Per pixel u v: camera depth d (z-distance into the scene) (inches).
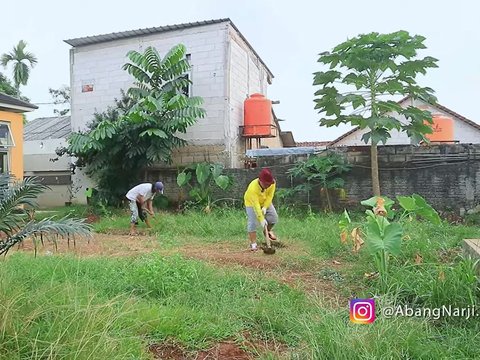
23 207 167.3
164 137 457.7
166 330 126.0
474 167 392.8
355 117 387.9
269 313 139.9
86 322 112.0
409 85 374.0
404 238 219.9
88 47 586.2
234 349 120.3
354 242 206.1
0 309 110.1
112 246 281.4
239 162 546.9
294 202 446.9
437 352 113.1
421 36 351.6
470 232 287.6
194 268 185.9
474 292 149.2
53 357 96.0
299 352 113.4
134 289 163.6
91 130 520.4
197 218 377.1
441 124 544.7
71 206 560.1
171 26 532.1
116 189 523.8
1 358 96.0
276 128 633.6
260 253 247.9
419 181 410.6
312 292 172.6
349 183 434.3
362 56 367.2
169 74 508.1
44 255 222.2
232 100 531.8
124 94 541.0
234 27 536.1
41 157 686.5
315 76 386.9
